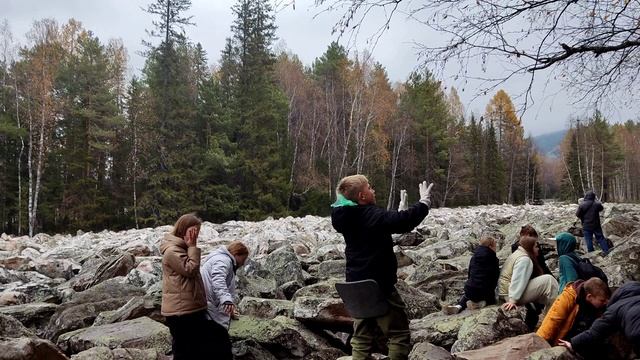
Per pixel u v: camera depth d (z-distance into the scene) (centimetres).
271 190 4953
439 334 673
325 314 730
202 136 5219
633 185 10088
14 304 1033
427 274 1035
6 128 4328
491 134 7669
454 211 3903
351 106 5731
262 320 729
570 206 3709
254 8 5150
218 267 588
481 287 744
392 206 5906
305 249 1669
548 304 697
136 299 841
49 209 4634
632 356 521
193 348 552
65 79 4956
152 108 4931
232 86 5322
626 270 855
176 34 4972
